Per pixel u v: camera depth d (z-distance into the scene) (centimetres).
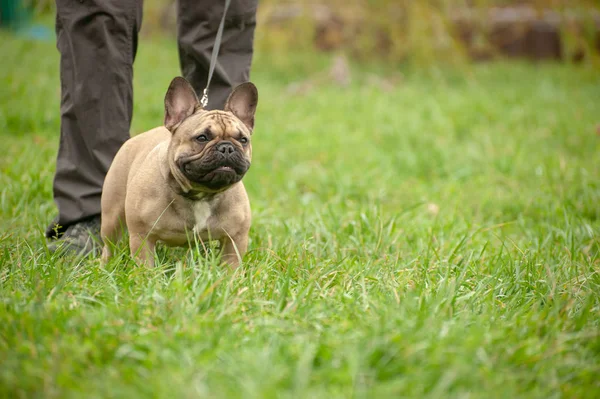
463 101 1716
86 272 579
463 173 1099
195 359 422
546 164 1089
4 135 1162
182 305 492
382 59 2325
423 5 2139
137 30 688
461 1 2211
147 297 509
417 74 2161
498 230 834
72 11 661
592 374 436
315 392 388
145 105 1451
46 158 988
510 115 1559
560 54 2539
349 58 2364
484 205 934
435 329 468
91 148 682
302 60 2212
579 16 2144
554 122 1479
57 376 397
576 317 527
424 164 1159
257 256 646
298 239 732
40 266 579
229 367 414
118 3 660
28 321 454
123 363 426
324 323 486
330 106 1662
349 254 701
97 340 439
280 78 2095
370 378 407
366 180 1040
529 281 622
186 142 581
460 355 425
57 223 693
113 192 646
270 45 2173
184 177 579
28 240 688
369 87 1959
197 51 711
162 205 591
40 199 829
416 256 686
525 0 2562
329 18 2462
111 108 677
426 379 405
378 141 1330
